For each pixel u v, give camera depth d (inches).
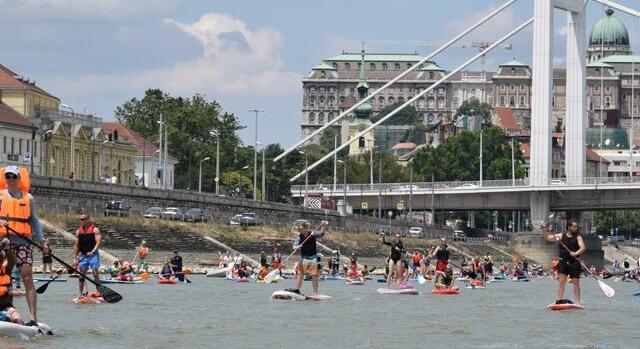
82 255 2913.4
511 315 2859.3
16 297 3110.2
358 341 2142.0
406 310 2994.6
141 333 2174.0
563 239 3083.2
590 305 3410.4
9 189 2086.6
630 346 2134.6
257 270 6117.1
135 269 5880.9
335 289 4402.1
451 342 2155.5
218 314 2669.8
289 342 2100.1
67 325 2285.9
